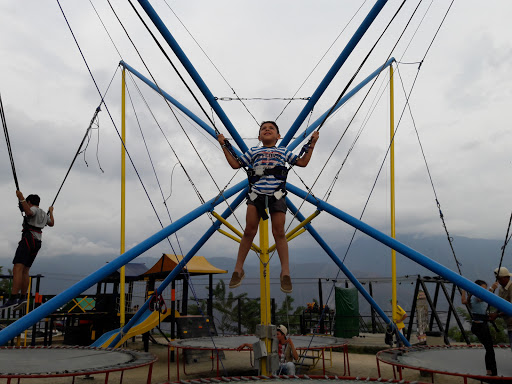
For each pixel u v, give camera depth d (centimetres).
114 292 1466
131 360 691
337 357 1201
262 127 427
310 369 992
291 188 679
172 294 1214
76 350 827
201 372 995
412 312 1133
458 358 694
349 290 1512
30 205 530
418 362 644
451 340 1825
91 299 1434
